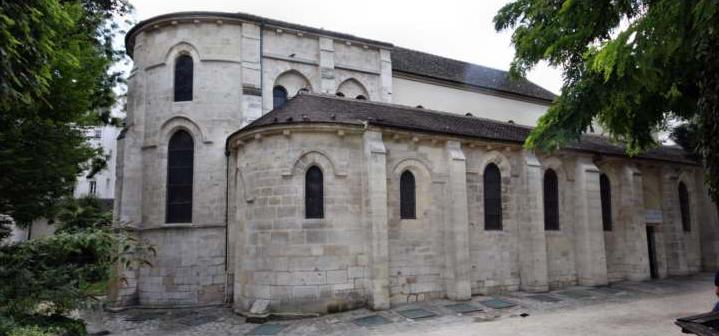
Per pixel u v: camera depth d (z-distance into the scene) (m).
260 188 18.17
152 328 17.08
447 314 17.11
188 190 22.72
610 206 26.09
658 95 13.96
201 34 23.47
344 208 18.00
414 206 19.69
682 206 30.12
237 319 17.69
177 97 23.42
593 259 23.56
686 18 8.15
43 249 11.47
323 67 25.17
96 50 22.36
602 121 15.35
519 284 21.83
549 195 23.75
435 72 30.25
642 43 8.71
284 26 24.53
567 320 15.94
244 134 18.88
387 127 18.84
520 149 22.56
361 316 16.67
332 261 17.47
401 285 18.80
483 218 21.28
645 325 15.03
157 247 21.97
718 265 29.75
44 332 9.77
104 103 27.06
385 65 27.09
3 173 15.38
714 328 8.01
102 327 16.34
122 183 23.28
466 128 22.58
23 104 13.24
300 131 17.98
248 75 23.41
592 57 12.00
